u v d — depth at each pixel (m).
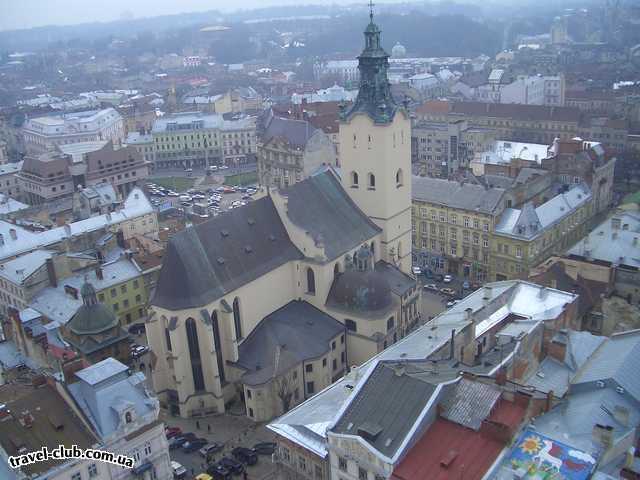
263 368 112.56
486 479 64.56
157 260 158.75
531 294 109.50
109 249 166.88
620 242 128.62
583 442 69.75
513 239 155.38
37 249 165.25
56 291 147.88
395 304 125.44
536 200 177.50
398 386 75.06
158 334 113.75
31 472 74.44
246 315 118.25
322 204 132.50
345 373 125.69
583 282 121.19
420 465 67.38
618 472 67.81
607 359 84.81
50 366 100.69
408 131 137.62
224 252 116.69
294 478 84.94
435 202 168.62
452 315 107.75
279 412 111.94
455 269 170.88
